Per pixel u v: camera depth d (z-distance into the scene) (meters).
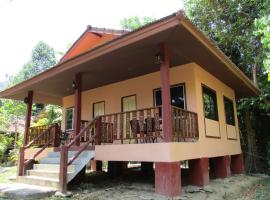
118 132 8.26
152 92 9.01
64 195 5.67
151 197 5.48
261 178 9.99
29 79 9.38
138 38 5.96
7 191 5.90
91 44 11.37
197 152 6.99
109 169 9.51
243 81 10.13
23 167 7.80
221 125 9.31
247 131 13.30
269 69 7.44
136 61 7.68
